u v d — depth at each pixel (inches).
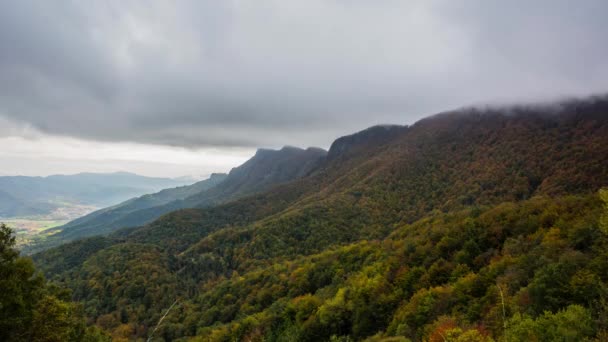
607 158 4584.2
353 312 2325.3
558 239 1722.4
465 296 1633.9
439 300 1736.0
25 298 901.8
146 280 4133.9
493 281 1616.6
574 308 914.7
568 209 2229.3
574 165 4859.7
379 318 2130.9
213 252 5595.5
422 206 6230.3
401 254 2763.3
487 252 2192.4
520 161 6048.2
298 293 3248.0
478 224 2600.9
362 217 6338.6
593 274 1093.1
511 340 899.4
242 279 4035.4
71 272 4650.6
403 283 2297.0
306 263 3912.4
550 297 1119.6
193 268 5012.3
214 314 3331.7
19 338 856.9
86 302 3750.0
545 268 1289.4
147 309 3678.6
